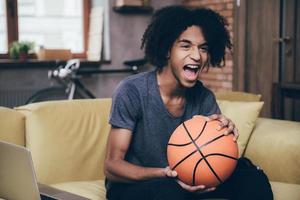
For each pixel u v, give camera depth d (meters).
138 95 1.63
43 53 4.97
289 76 4.58
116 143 1.61
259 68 4.67
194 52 1.58
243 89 4.72
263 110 4.66
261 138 2.13
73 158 2.10
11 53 4.88
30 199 1.34
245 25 4.67
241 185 1.58
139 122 1.65
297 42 4.56
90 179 2.14
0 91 4.81
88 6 5.48
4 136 1.99
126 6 5.17
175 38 1.59
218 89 5.04
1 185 1.43
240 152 2.13
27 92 4.92
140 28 5.43
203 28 1.60
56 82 5.02
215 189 1.53
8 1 5.00
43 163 2.03
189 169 1.36
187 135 1.39
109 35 5.28
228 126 1.44
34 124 2.06
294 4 4.54
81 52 5.48
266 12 4.62
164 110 1.64
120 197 1.57
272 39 4.61
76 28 5.46
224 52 1.75
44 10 5.28
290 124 2.19
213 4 5.02
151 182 1.47
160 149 1.64
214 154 1.36
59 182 2.06
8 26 5.03
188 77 1.60
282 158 2.04
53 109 2.12
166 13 1.63
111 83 5.32
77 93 4.96
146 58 1.71
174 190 1.40
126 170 1.53
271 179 2.08
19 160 1.33
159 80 1.66
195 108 1.72
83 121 2.16
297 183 2.02
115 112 1.62
